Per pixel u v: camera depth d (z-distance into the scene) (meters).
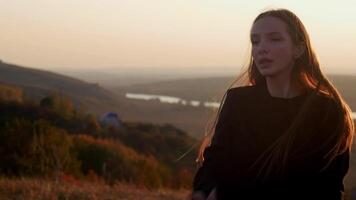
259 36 3.01
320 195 2.85
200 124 116.88
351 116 2.97
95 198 10.25
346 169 2.92
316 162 2.84
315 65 3.04
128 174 23.25
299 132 2.84
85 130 46.38
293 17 3.02
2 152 19.44
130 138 47.19
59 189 10.47
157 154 42.69
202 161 3.09
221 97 3.19
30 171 16.25
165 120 128.88
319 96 2.93
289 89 3.02
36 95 121.44
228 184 2.91
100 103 147.25
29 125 21.03
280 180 2.84
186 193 13.05
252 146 2.89
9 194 9.90
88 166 24.47
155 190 13.29
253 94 3.00
